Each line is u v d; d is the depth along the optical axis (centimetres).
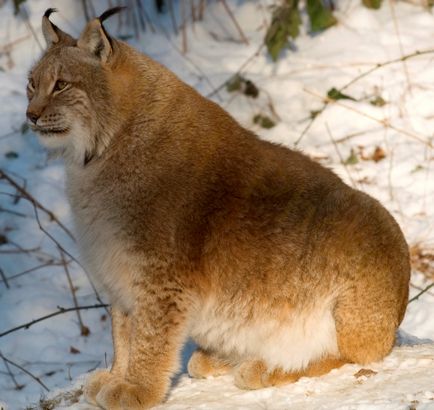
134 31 1833
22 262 1497
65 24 1817
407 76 1672
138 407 892
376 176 1544
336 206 937
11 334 1385
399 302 948
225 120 960
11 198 1577
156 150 930
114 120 937
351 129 1619
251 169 945
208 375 982
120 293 941
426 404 802
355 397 852
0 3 1864
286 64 1734
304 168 968
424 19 1812
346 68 1712
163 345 911
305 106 1661
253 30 1822
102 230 936
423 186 1522
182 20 1825
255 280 924
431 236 1441
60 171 1616
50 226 1540
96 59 947
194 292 918
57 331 1397
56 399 966
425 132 1605
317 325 928
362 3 1841
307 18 1823
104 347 1373
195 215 919
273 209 933
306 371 935
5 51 1808
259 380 929
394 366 926
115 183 931
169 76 962
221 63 1752
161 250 910
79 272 1488
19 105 1708
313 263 923
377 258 921
